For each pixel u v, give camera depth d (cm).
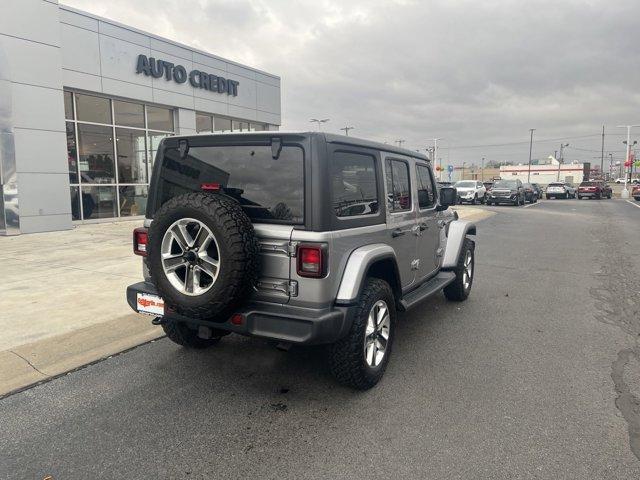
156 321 420
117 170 1645
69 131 1490
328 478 285
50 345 478
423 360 464
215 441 323
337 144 366
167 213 341
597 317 609
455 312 629
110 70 1562
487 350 492
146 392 392
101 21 1524
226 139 379
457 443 321
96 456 305
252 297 364
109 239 1177
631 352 488
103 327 529
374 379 400
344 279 362
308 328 332
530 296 714
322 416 356
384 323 418
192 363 449
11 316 561
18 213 1259
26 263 875
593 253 1137
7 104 1222
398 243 462
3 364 434
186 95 1853
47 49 1301
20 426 340
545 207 3141
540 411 364
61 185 1354
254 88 2209
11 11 1221
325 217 344
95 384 405
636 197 4347
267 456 307
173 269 349
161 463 299
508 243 1309
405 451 312
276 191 356
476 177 12800
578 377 426
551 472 290
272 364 448
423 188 545
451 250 628
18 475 286
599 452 311
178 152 404
